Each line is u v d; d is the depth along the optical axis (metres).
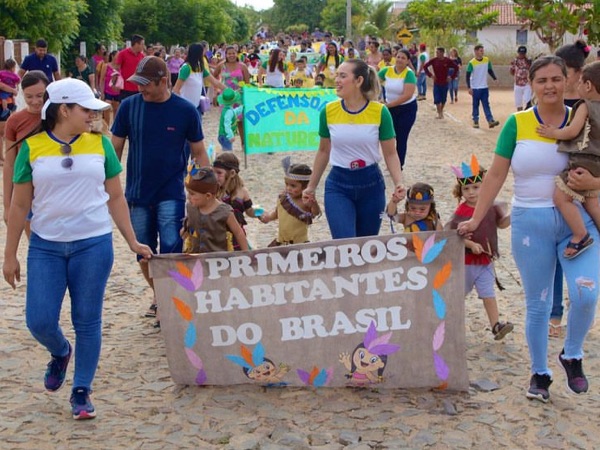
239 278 5.39
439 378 5.39
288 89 14.30
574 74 6.30
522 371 5.72
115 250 8.95
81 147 4.80
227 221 6.04
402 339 5.38
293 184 6.73
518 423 4.97
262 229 9.73
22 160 4.75
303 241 6.86
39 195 4.78
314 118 14.41
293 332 5.42
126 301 7.28
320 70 21.14
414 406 5.21
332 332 5.41
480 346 6.19
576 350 5.11
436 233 5.29
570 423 4.97
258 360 5.45
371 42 24.91
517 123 4.98
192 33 54.47
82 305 4.87
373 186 6.23
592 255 4.97
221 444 4.75
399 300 5.36
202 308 5.43
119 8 38.00
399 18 66.25
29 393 5.41
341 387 5.47
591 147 4.77
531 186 4.96
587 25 17.23
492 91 35.75
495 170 5.11
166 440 4.79
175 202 6.34
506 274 7.94
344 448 4.68
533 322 5.15
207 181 5.93
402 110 12.46
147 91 6.14
